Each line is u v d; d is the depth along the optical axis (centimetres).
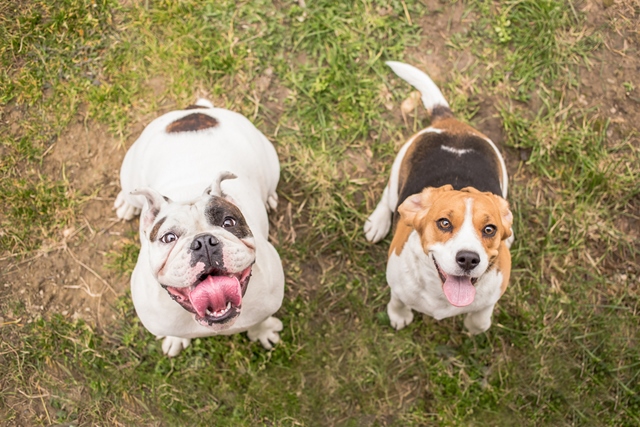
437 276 146
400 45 213
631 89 209
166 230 125
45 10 211
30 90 204
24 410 179
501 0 214
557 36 213
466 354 185
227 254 122
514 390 182
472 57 213
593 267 193
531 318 188
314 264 194
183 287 125
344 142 205
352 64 210
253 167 164
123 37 210
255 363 183
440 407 180
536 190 201
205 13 212
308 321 188
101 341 185
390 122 208
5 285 188
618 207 197
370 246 195
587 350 184
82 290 189
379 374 183
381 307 191
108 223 195
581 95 209
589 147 203
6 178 197
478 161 167
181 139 158
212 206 128
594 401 181
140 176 162
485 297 150
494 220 136
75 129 203
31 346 182
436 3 215
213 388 181
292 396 181
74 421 178
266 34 212
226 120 167
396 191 179
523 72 210
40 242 192
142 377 181
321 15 213
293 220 198
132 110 205
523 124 205
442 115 184
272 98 209
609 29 213
